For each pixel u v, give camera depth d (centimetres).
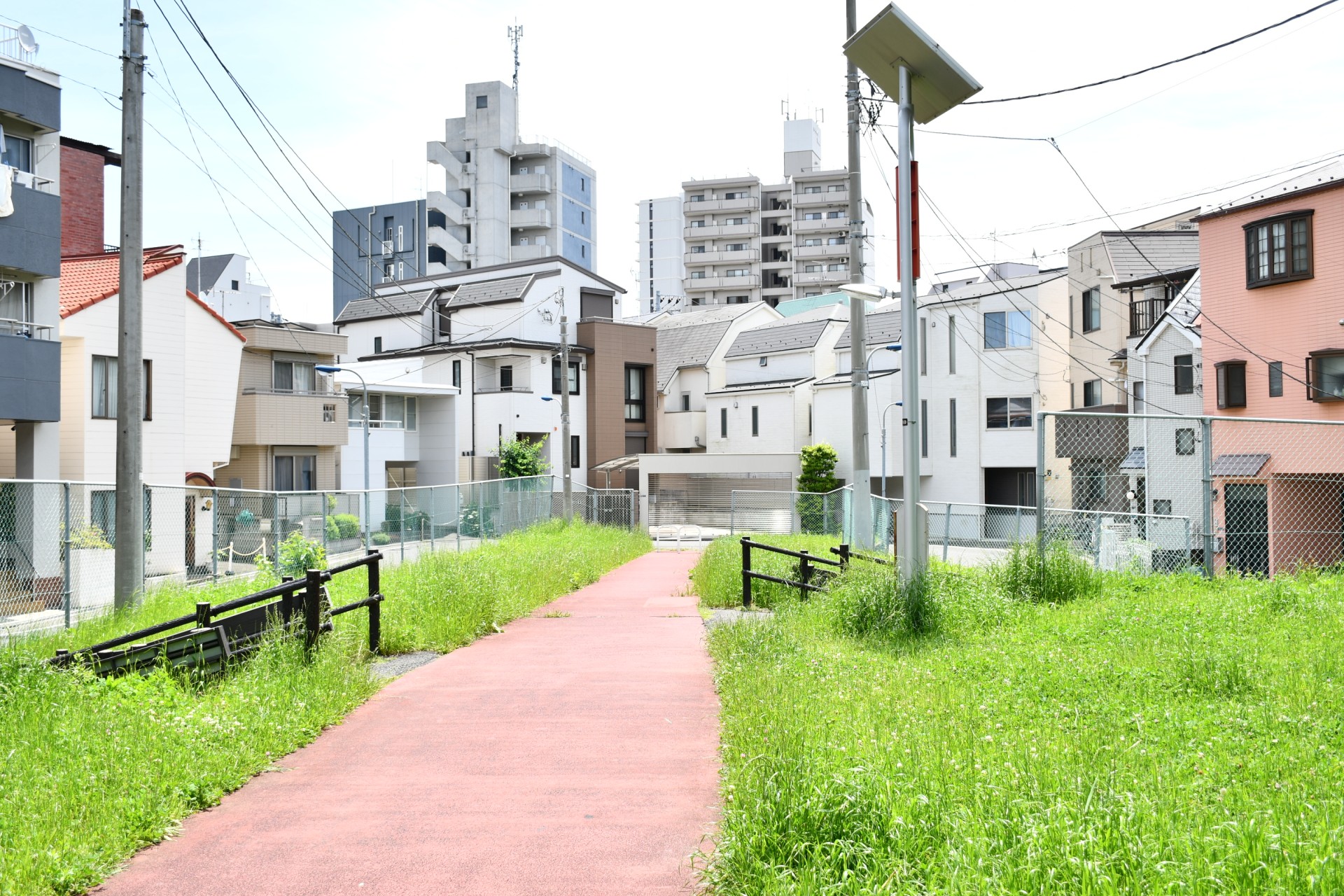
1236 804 385
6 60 1772
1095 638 782
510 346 4072
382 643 938
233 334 2673
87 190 2753
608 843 430
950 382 4162
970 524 3591
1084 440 3412
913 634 869
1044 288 3934
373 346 4612
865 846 348
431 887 387
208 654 718
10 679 632
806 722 538
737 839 375
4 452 1933
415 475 4141
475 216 7394
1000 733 514
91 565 1698
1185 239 3472
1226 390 2405
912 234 928
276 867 412
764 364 4716
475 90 7462
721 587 1356
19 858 391
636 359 4578
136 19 1168
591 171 8194
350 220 7531
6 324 1817
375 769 550
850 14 1784
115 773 489
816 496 3325
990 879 309
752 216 8356
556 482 4203
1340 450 2172
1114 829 344
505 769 544
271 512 2200
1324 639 720
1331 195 2175
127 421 1177
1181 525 1658
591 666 861
